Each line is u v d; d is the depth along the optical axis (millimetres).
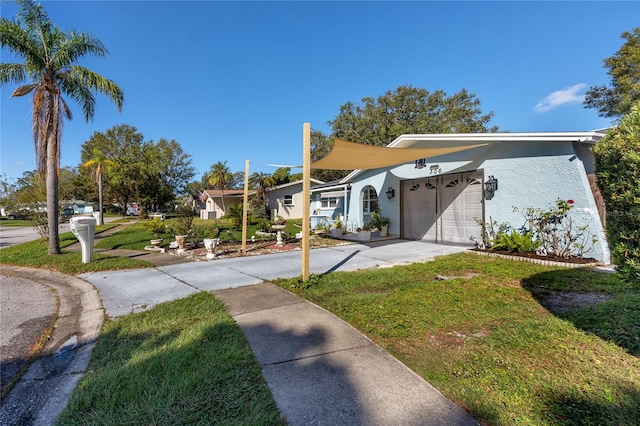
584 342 3430
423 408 2432
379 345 3527
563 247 7816
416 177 12375
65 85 11195
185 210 17344
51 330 4469
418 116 30375
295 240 13859
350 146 7328
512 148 8969
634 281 2637
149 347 3609
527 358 3141
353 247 11227
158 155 51812
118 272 8148
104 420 2352
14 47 9805
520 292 5305
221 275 7441
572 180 7668
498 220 9305
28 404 2688
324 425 2262
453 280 6102
